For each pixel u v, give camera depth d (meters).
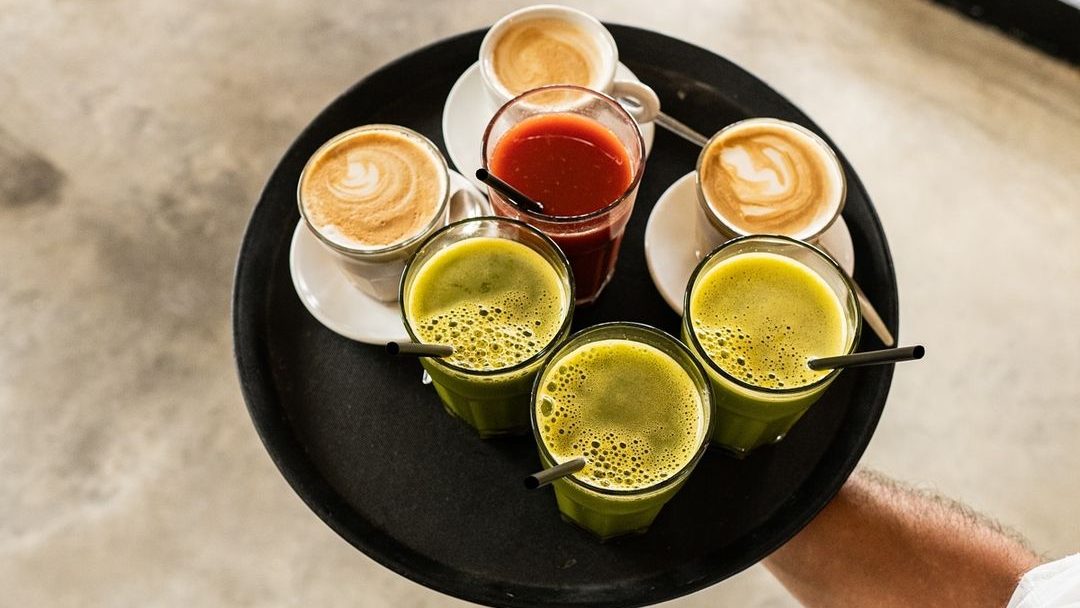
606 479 0.83
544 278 0.89
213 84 1.37
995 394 1.25
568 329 0.86
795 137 0.96
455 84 1.03
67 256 1.28
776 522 0.91
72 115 1.35
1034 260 1.30
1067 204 1.33
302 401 0.95
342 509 0.91
